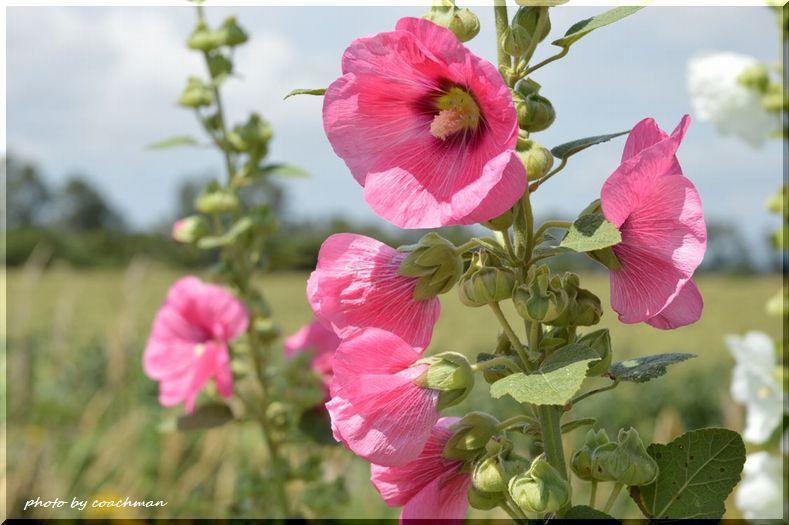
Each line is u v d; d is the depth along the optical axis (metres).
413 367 0.67
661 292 0.66
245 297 1.41
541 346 0.67
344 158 0.66
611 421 3.80
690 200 0.65
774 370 1.41
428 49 0.63
